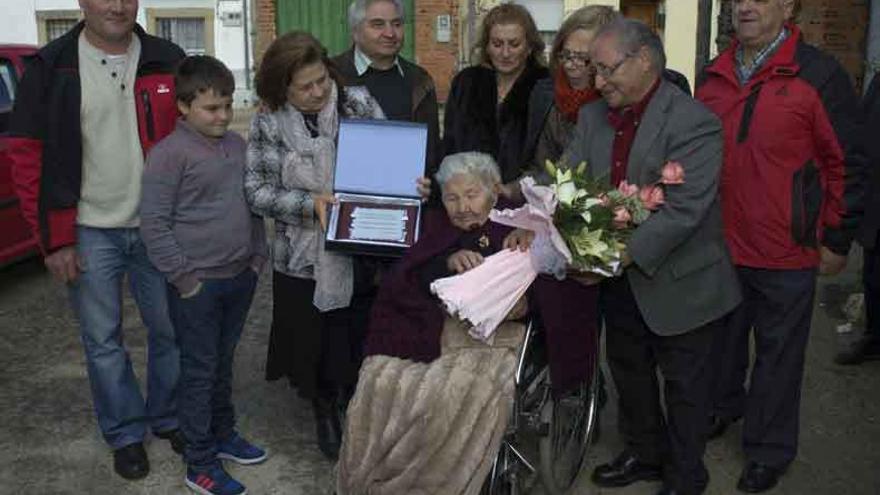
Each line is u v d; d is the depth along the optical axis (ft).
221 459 12.80
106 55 11.41
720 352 11.29
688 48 42.39
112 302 12.01
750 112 11.26
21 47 21.70
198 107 10.85
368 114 12.13
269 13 48.26
